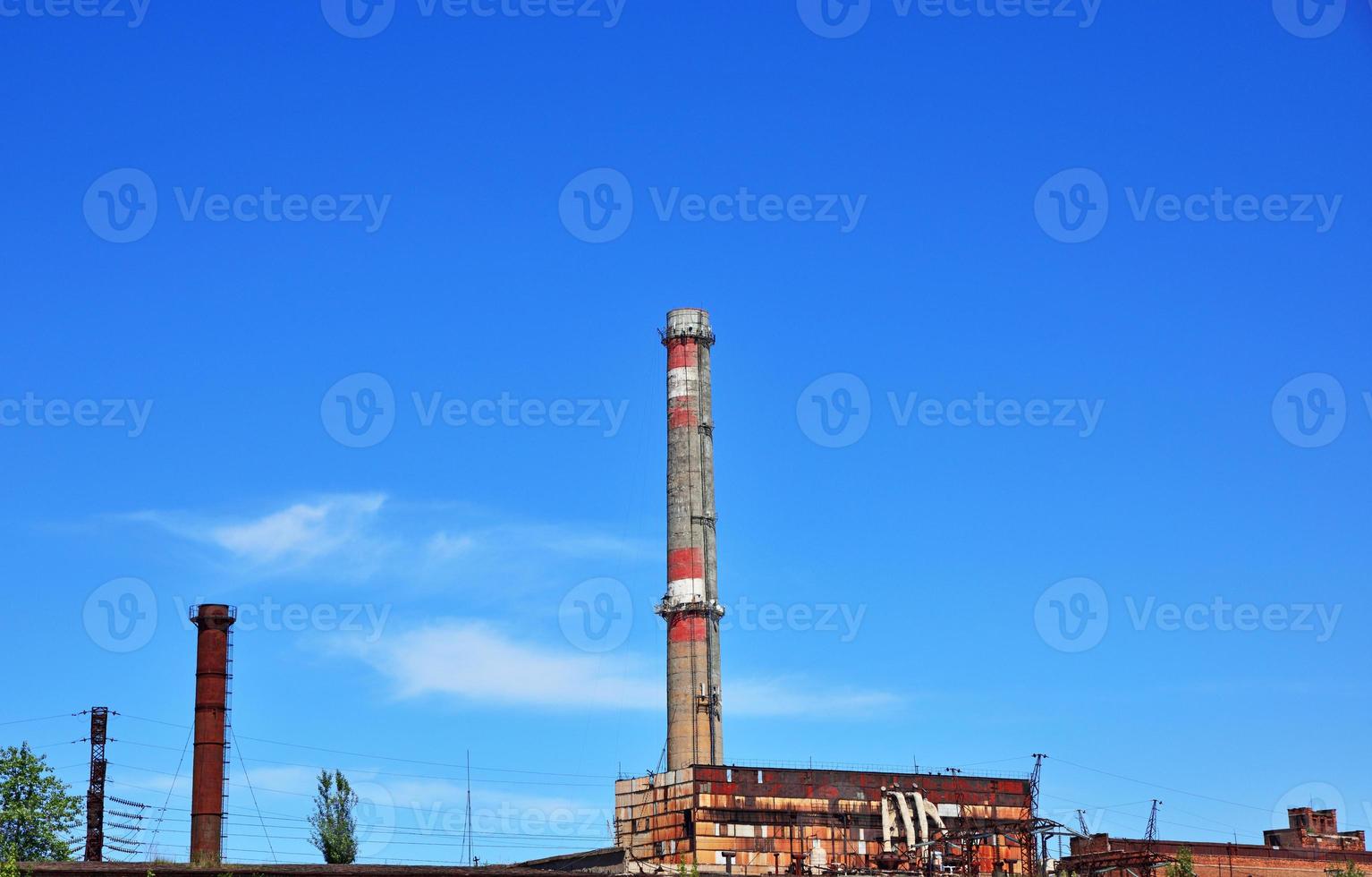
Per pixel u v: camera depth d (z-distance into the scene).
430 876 90.00
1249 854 121.06
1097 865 105.56
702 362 149.88
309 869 87.25
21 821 115.75
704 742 139.00
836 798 115.06
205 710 107.81
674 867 107.50
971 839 108.44
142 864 84.50
